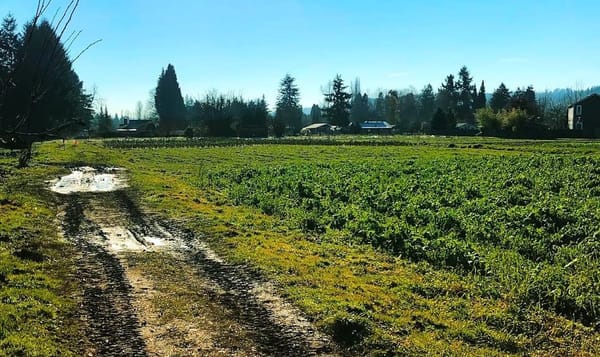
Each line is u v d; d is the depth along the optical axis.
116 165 47.28
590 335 10.38
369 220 18.88
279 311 10.98
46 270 13.09
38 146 67.44
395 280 13.33
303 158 55.81
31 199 23.64
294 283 12.74
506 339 9.98
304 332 9.95
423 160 47.84
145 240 17.38
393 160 49.22
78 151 61.94
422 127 147.12
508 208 21.98
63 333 9.45
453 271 14.34
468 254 14.91
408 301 11.88
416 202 22.78
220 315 10.74
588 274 13.17
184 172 42.09
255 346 9.36
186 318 10.53
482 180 30.19
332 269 14.13
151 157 58.62
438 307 11.58
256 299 11.70
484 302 11.98
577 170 34.59
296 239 17.91
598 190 25.95
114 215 21.72
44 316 9.99
